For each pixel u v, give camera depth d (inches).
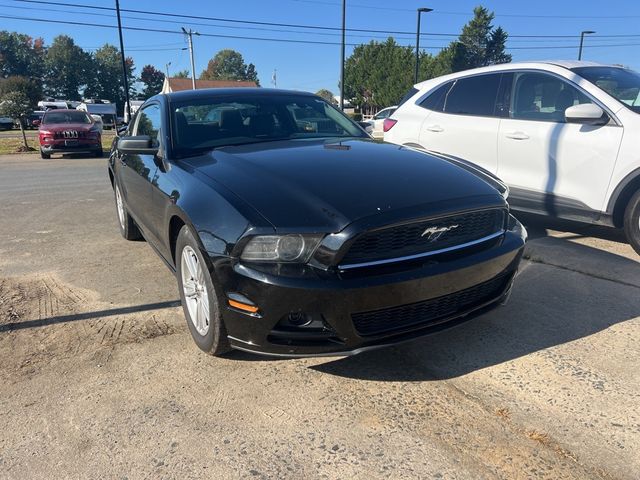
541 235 214.1
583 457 86.5
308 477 83.4
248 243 97.0
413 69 2128.4
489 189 116.5
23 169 524.4
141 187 160.4
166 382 110.8
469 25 2709.2
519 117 207.3
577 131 187.2
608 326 131.7
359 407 101.3
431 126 239.6
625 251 190.2
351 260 96.2
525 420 96.2
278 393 106.5
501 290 119.4
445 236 105.0
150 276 175.5
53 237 230.1
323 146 140.0
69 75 4089.6
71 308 149.3
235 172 117.0
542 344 123.7
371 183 108.5
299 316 97.6
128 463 87.0
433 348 123.5
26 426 97.1
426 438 91.9
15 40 4109.3
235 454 88.9
